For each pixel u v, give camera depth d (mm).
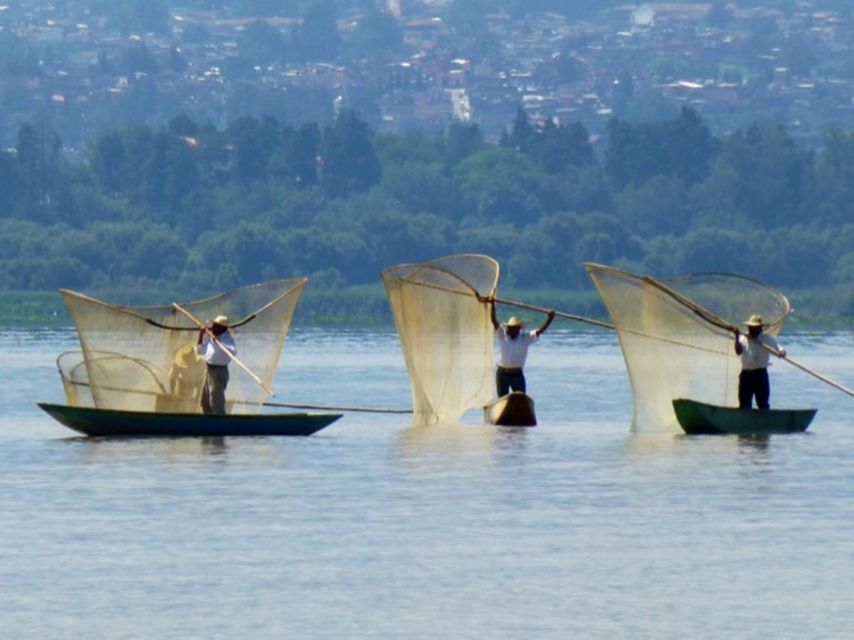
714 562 113188
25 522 124938
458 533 121562
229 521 125562
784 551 116188
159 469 149000
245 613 101875
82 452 159500
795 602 104188
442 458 156500
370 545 117750
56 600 104250
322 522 125188
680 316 176625
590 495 136250
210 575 109812
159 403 173875
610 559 114000
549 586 107500
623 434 176250
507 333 184125
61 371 173750
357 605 103438
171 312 174375
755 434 175875
